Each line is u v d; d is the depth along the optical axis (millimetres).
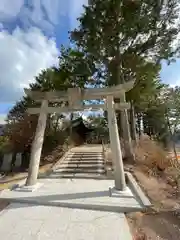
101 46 8398
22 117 11312
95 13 7809
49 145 10516
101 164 7922
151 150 8234
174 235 2740
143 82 9172
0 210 3754
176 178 5824
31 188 4812
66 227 3033
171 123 18312
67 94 5520
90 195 4398
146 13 7727
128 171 6555
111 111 5219
